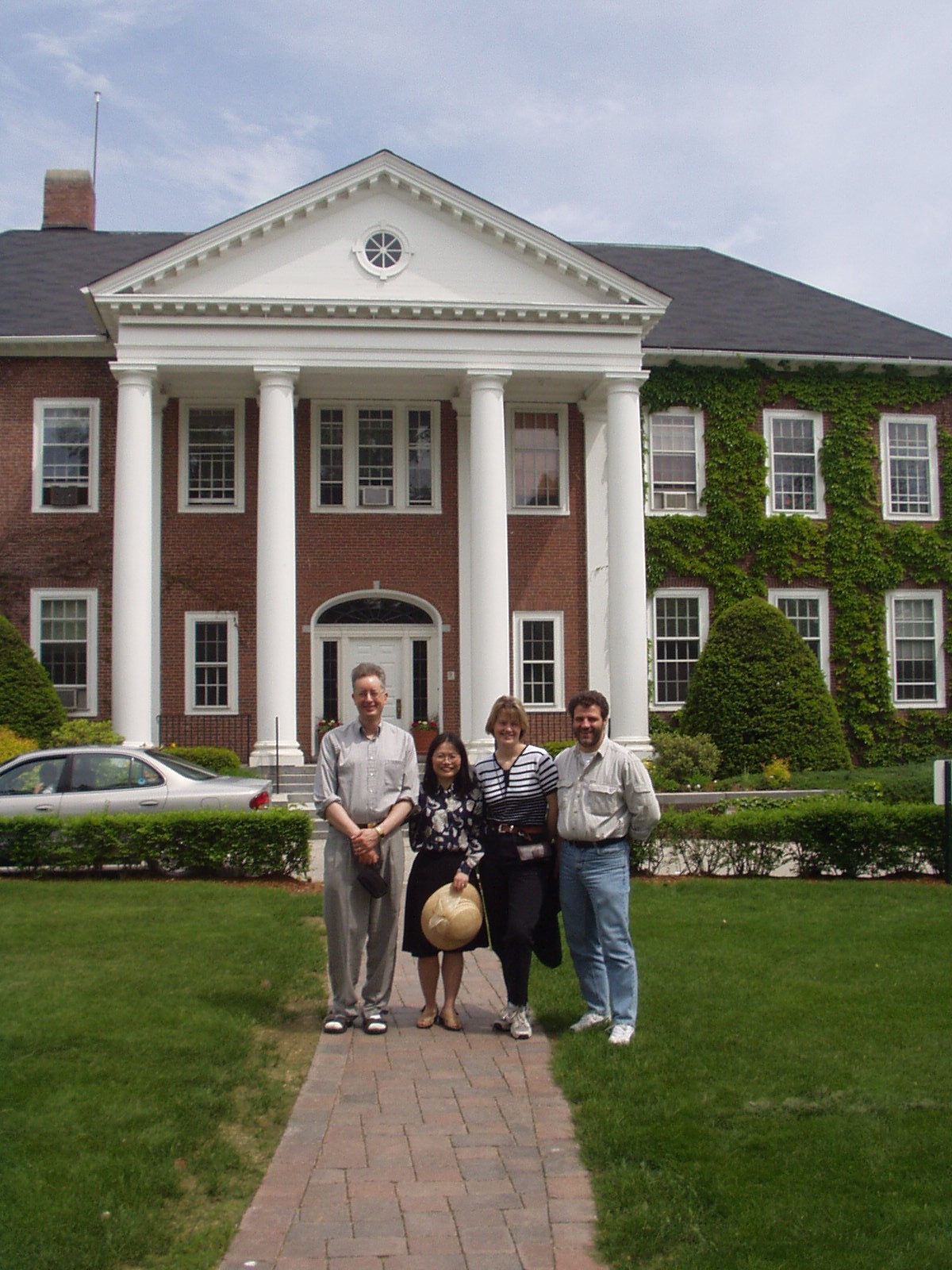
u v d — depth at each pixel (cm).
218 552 2808
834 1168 569
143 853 1473
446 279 2642
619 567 2655
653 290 2667
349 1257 496
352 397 2877
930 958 1023
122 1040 762
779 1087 688
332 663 2880
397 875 838
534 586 2891
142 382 2567
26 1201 523
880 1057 742
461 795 852
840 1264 478
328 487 2881
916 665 3053
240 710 2778
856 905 1280
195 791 1617
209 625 2798
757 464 2991
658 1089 685
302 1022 863
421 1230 520
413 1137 628
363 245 2627
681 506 2967
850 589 3014
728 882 1428
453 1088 709
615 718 2630
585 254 2627
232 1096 678
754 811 1538
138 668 2512
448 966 846
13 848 1468
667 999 881
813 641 3002
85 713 2747
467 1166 589
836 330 3172
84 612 2773
